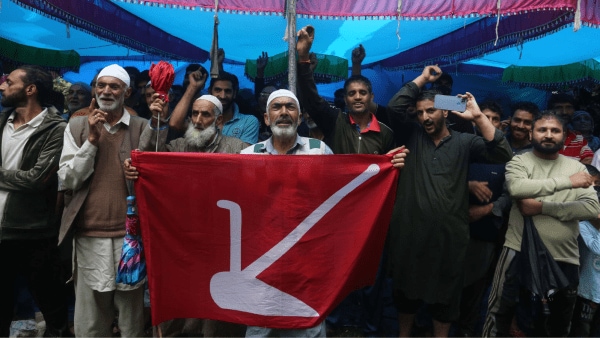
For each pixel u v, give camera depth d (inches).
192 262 129.8
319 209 130.3
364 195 130.9
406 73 311.4
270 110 140.9
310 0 162.2
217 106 153.8
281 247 129.8
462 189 160.2
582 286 168.2
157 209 128.7
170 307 129.7
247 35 226.2
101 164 138.7
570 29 221.5
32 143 150.8
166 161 128.6
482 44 237.8
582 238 166.6
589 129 230.4
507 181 156.3
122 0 154.6
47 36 259.9
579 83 270.7
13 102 152.2
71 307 192.2
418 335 185.3
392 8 163.8
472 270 171.2
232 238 130.0
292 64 156.9
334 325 188.4
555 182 147.9
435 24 215.9
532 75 288.0
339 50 253.9
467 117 153.3
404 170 165.3
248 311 129.7
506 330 155.7
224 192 129.7
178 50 284.7
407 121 169.2
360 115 168.1
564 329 159.9
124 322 141.1
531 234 151.2
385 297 208.1
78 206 136.6
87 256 138.1
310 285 129.7
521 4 161.0
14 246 156.2
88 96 210.2
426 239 158.9
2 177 148.3
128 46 247.9
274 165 130.3
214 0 157.2
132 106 218.8
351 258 129.6
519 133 188.2
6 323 160.4
